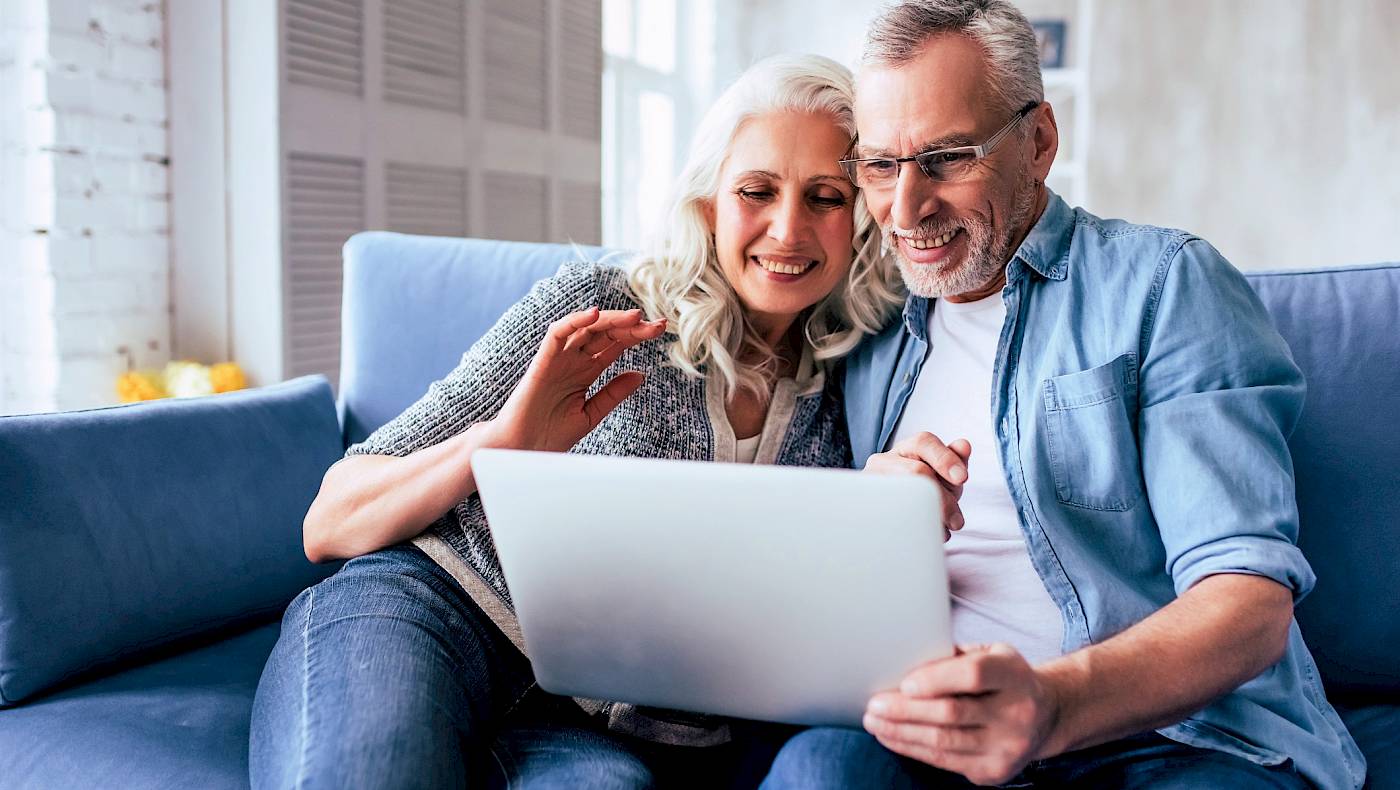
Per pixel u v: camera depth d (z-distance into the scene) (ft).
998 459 4.38
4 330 7.71
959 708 2.95
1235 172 16.88
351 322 6.06
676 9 19.17
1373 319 4.88
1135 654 3.26
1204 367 3.93
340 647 3.81
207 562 4.95
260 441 5.39
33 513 4.40
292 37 8.21
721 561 3.10
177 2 8.14
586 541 3.22
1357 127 16.42
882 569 2.96
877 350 4.99
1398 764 4.29
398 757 3.32
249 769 3.80
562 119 12.54
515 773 3.73
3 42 7.49
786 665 3.25
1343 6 16.28
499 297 5.81
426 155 9.98
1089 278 4.28
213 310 8.36
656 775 4.17
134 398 7.71
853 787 3.16
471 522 4.40
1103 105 17.20
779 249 4.63
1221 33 16.71
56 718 4.18
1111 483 4.02
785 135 4.58
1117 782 3.72
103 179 7.80
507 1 11.21
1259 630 3.38
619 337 4.10
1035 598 4.18
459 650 4.09
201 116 8.21
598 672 3.54
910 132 4.24
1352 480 4.79
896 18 4.29
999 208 4.33
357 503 4.33
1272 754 3.70
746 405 4.89
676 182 4.81
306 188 8.45
